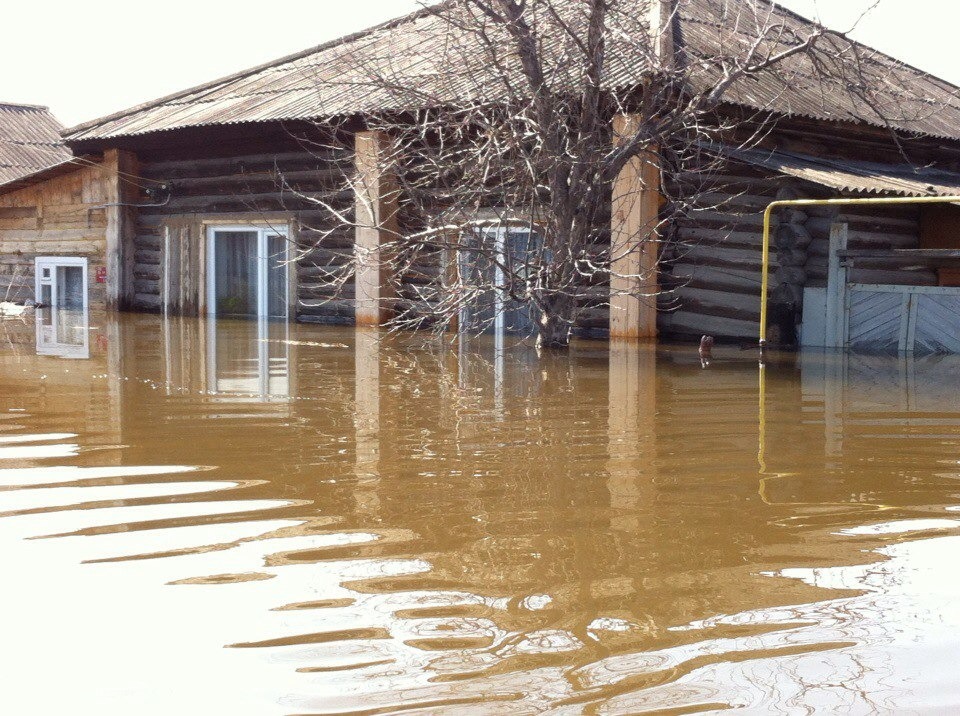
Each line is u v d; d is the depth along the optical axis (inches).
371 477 147.0
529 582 101.3
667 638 87.0
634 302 405.7
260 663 81.7
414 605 94.5
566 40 384.8
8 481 144.1
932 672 80.8
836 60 397.7
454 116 411.2
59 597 96.7
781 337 410.3
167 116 596.4
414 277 490.9
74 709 74.2
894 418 209.2
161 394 234.4
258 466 154.3
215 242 594.6
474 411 211.3
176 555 109.5
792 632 89.1
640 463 159.0
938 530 121.9
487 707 74.1
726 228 419.8
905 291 386.3
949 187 431.2
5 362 303.6
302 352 347.3
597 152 370.3
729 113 411.5
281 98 540.1
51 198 672.4
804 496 138.4
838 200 341.7
